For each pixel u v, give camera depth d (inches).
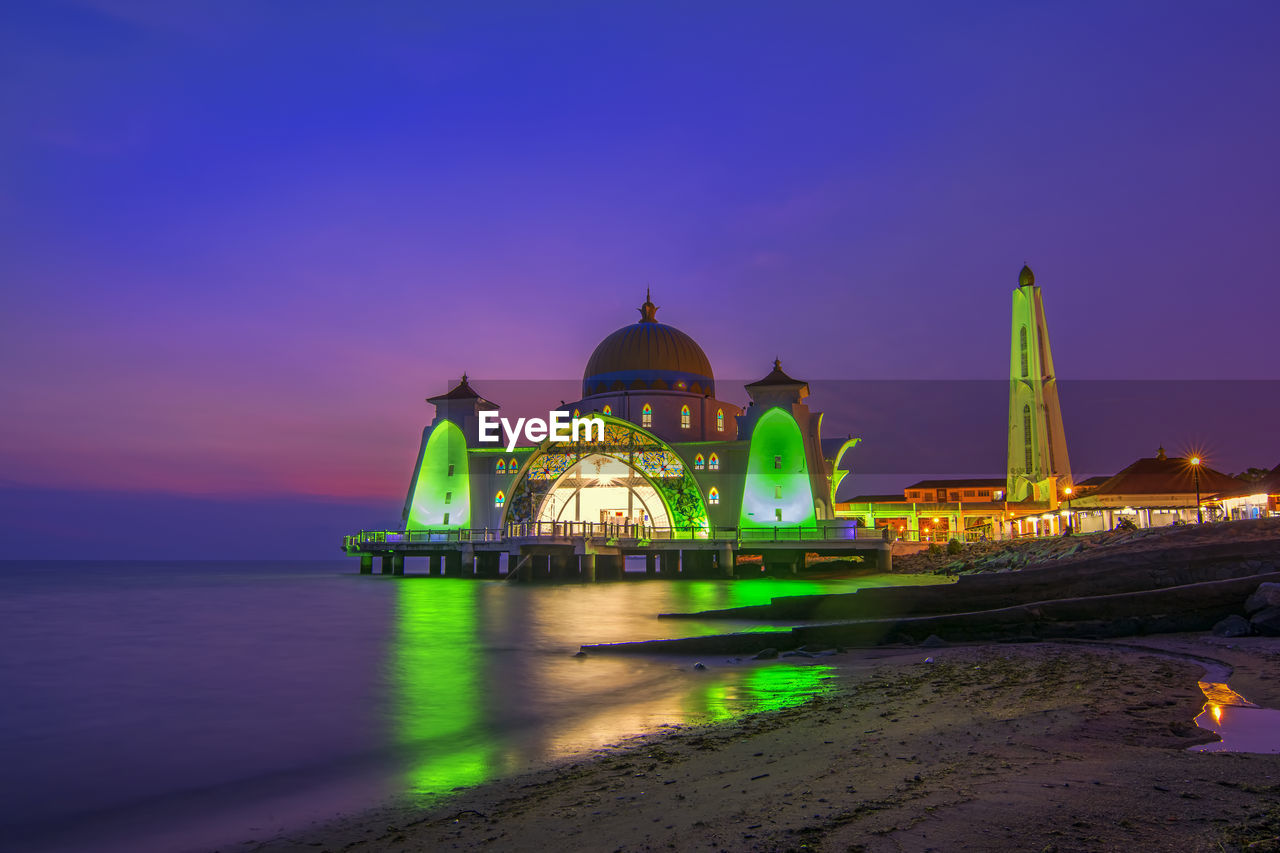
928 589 991.0
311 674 735.1
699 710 546.3
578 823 299.7
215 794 389.1
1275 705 429.4
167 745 480.7
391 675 727.7
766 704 556.4
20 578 3516.2
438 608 1451.8
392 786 392.2
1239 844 204.7
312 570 5191.9
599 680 693.3
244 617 1323.8
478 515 2751.0
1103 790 261.6
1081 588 922.7
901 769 323.3
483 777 399.5
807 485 2463.1
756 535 2415.1
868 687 589.0
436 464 2763.3
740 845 246.4
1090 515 2111.2
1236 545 900.0
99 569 5920.3
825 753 376.2
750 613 1122.7
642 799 325.1
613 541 2288.4
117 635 1067.3
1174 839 212.4
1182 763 295.4
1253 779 268.2
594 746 454.3
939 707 480.1
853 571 2396.7
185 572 4763.8
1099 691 486.6
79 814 362.3
